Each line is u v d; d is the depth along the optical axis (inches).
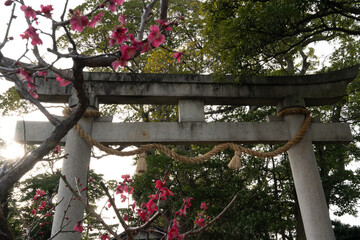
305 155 229.0
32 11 68.9
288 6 208.7
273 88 249.9
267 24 227.9
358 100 411.2
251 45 238.2
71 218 191.6
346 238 476.1
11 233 57.3
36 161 65.7
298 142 233.5
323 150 395.9
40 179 510.6
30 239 100.2
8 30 69.4
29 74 77.7
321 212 215.2
